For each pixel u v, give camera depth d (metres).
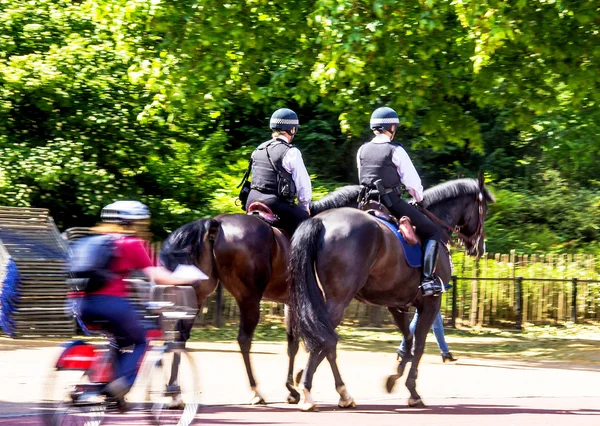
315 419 9.40
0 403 9.67
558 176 26.72
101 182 17.92
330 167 26.03
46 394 7.98
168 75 17.31
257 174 10.99
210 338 17.41
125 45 18.77
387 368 13.91
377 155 10.77
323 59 15.48
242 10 17.28
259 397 10.34
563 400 11.31
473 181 11.98
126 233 8.18
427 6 15.04
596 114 18.78
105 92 19.27
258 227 10.30
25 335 15.48
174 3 17.30
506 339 18.70
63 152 17.77
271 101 24.30
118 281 8.07
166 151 19.95
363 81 16.73
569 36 16.89
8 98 18.41
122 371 8.05
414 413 10.05
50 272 15.83
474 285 20.34
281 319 19.64
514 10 16.09
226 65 17.59
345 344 17.22
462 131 18.75
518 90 17.55
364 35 15.50
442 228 11.49
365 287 10.42
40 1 20.14
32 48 19.69
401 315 11.43
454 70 17.66
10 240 15.74
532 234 24.91
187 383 8.51
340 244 9.84
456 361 14.87
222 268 10.15
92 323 7.99
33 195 17.88
